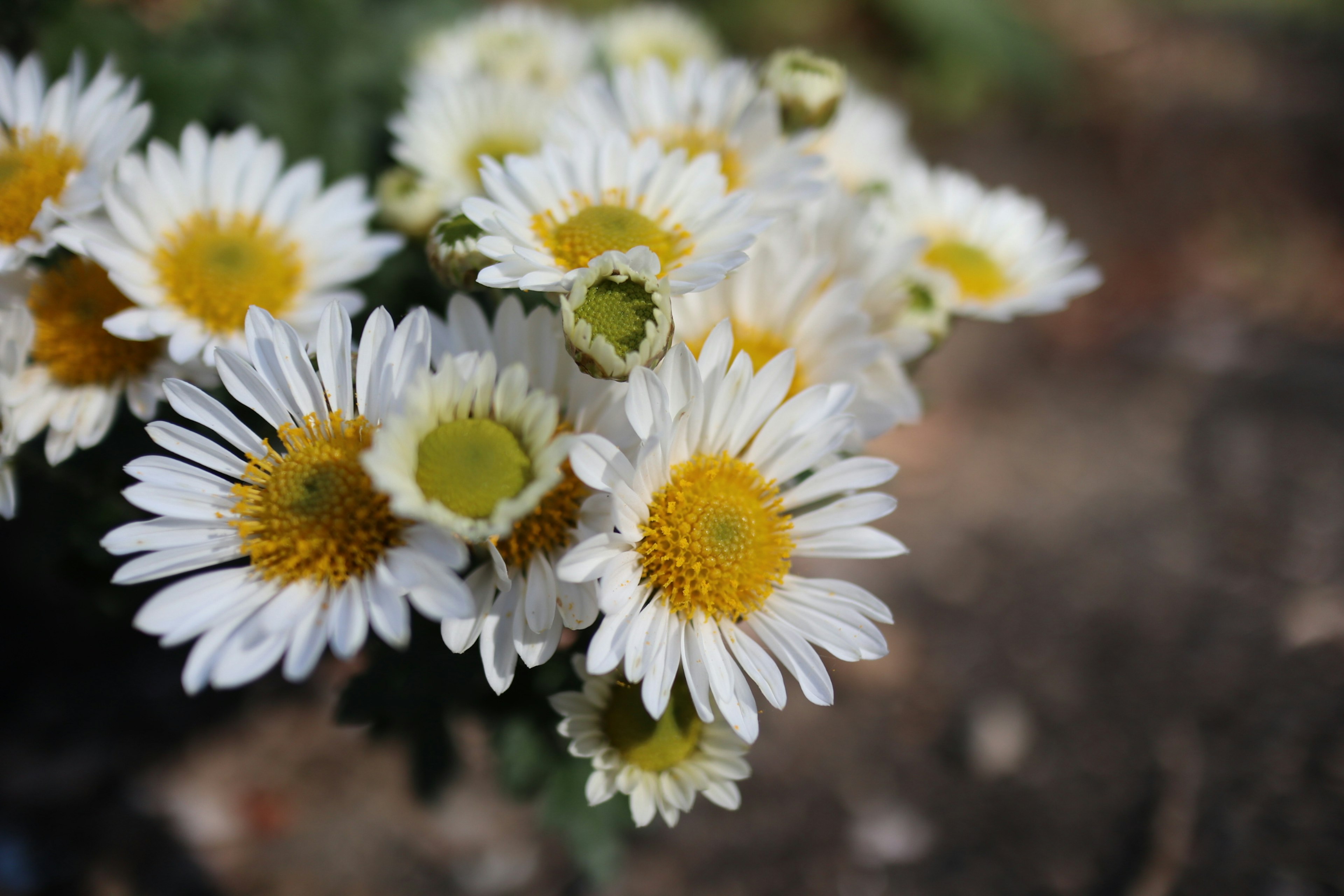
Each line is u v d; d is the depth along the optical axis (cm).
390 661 20
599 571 17
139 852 28
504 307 18
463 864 29
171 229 21
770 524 18
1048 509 38
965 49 58
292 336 17
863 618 18
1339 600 32
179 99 26
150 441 21
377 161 29
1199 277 52
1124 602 34
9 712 29
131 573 16
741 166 22
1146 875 27
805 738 31
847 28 59
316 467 17
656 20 37
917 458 40
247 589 16
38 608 31
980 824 29
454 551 16
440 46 32
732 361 20
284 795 29
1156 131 60
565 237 19
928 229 27
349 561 17
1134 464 39
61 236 19
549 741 23
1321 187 57
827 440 18
